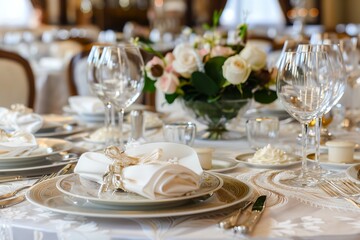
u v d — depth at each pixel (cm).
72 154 146
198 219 95
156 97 300
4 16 1199
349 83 212
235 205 101
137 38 187
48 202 100
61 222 95
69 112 240
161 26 993
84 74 351
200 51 176
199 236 87
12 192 113
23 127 175
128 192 100
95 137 177
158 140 174
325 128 180
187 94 179
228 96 175
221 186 104
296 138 183
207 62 172
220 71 171
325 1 1364
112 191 101
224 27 1319
